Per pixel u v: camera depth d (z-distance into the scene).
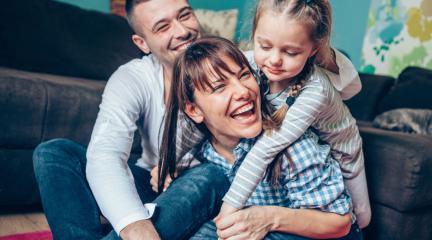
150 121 1.18
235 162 1.00
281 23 0.90
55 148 1.06
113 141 1.02
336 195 0.93
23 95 1.57
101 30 2.34
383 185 1.39
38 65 2.02
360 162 1.14
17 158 1.59
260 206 0.92
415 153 1.32
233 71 0.90
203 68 0.90
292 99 0.96
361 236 1.09
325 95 0.96
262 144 0.91
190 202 0.93
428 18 2.45
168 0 1.12
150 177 1.23
